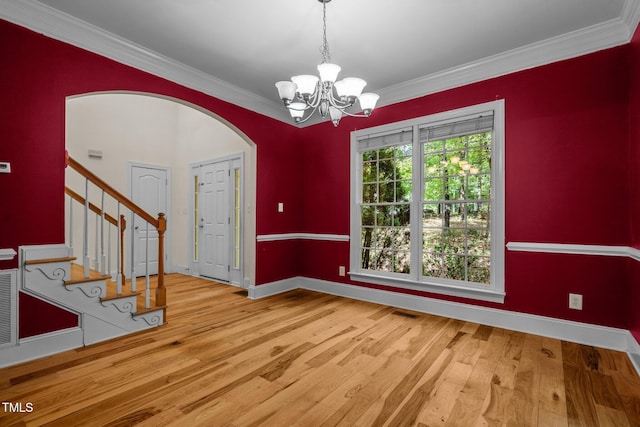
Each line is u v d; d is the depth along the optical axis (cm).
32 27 223
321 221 433
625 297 237
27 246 221
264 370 207
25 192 221
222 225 498
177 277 530
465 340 258
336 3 214
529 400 174
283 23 239
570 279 258
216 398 175
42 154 229
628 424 154
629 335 231
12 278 214
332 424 154
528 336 267
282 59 296
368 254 391
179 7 221
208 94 341
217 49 279
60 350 233
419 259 343
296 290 439
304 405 169
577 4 215
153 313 286
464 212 321
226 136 495
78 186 455
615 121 241
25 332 219
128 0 214
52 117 233
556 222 264
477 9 221
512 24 239
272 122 417
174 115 581
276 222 422
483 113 301
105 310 257
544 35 254
